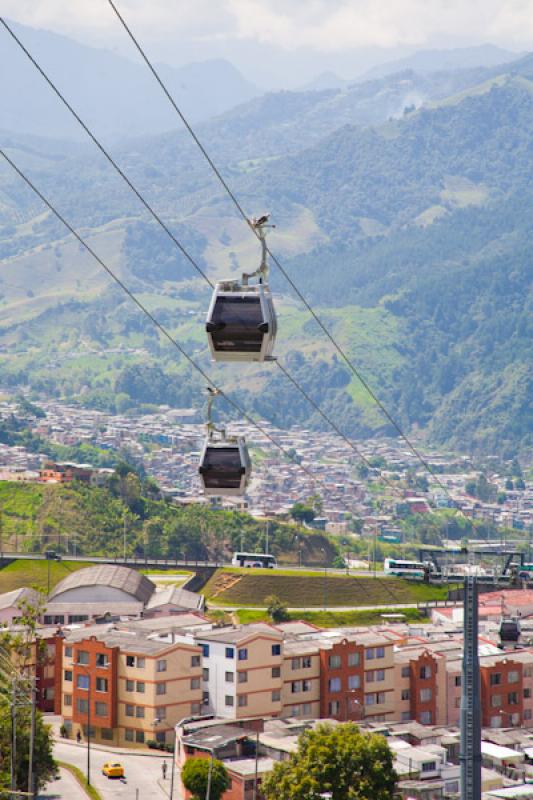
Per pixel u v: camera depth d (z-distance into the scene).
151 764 166.12
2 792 128.12
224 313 59.97
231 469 64.31
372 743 138.38
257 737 146.12
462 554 129.00
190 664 179.38
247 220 60.81
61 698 186.00
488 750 167.38
